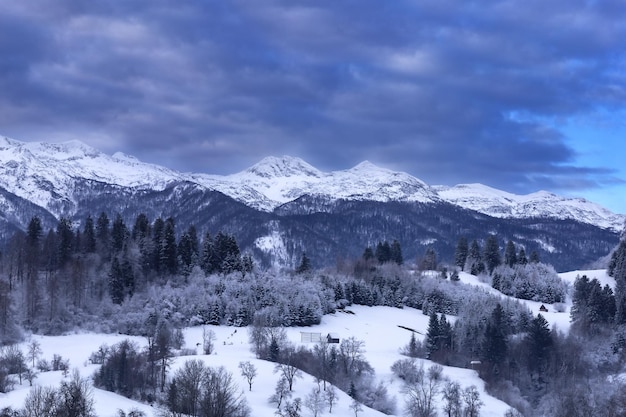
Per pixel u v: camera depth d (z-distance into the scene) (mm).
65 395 147000
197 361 189250
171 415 155000
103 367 186750
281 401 182625
